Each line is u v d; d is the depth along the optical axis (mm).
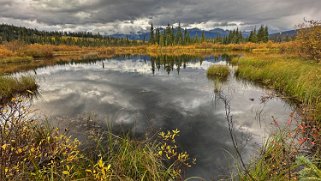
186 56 41438
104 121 6883
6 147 2305
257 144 5074
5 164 2236
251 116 7148
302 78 8984
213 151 4898
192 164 4367
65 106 8625
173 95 10617
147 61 31938
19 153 2498
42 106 8570
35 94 10789
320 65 10961
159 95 10664
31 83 12039
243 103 8766
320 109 5188
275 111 7516
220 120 6938
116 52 63312
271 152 3559
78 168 3180
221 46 67438
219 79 14766
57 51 61531
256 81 13328
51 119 6934
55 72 20078
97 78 16422
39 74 18562
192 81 14570
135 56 44406
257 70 14250
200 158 4598
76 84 13844
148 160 3412
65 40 104125
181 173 4035
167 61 31406
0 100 9266
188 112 7867
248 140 5352
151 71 20406
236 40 80688
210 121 6879
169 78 16141
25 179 2441
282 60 15422
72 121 6777
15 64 28422
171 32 81125
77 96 10477
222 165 4289
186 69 21547
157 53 54625
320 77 7926
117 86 13203
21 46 42594
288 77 10492
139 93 11180
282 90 10109
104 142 5035
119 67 24219
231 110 7918
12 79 11586
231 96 9984
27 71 20703
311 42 13008
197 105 8773
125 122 6832
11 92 10469
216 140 5477
